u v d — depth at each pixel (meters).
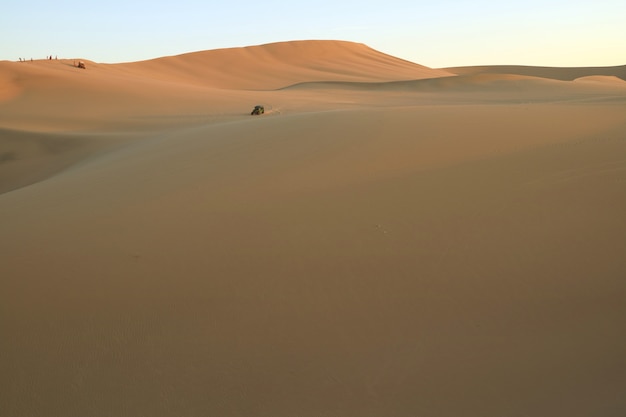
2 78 61.53
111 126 36.81
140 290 5.93
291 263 6.37
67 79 63.59
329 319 5.33
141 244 7.14
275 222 7.62
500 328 5.11
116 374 4.68
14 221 8.68
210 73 131.25
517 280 5.81
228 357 4.84
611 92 75.12
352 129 14.19
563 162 9.35
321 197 8.57
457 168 9.53
